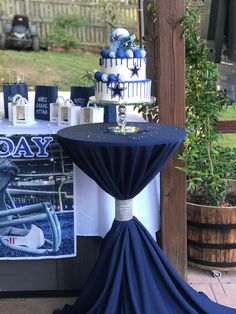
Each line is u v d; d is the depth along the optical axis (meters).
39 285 2.68
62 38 9.76
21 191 2.46
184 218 2.65
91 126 2.40
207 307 2.38
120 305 2.24
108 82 2.16
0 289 2.68
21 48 9.48
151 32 2.91
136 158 2.05
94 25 9.72
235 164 3.17
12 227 2.49
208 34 3.04
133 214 2.43
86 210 2.51
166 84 2.51
